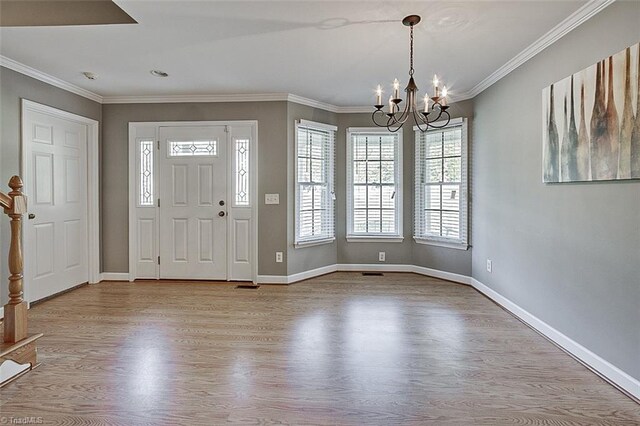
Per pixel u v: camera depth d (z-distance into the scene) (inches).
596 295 92.7
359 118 201.0
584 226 97.0
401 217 201.0
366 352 103.5
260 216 179.9
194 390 83.4
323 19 100.4
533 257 121.6
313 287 173.5
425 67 137.9
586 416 74.2
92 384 85.7
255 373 91.4
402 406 77.6
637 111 79.0
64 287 163.0
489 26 104.1
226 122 178.7
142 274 184.9
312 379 88.6
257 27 105.1
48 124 151.9
